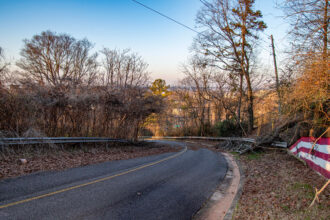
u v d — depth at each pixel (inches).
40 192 222.4
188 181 312.2
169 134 1998.0
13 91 478.6
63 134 568.4
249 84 940.0
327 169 280.8
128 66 900.6
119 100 708.0
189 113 1699.1
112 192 238.7
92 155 490.6
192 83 1497.3
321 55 217.0
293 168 368.5
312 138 344.8
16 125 468.8
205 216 197.9
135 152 639.1
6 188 226.8
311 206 191.6
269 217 178.7
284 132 650.2
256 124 1143.6
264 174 353.7
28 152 416.8
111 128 760.3
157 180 304.0
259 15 840.3
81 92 604.1
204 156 614.5
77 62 1232.8
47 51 1186.0
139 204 209.8
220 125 1229.7
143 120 941.8
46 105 505.4
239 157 604.1
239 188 285.6
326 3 212.5
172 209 204.1
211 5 876.6
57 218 167.0
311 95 252.2
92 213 180.9
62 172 315.3
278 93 512.1
